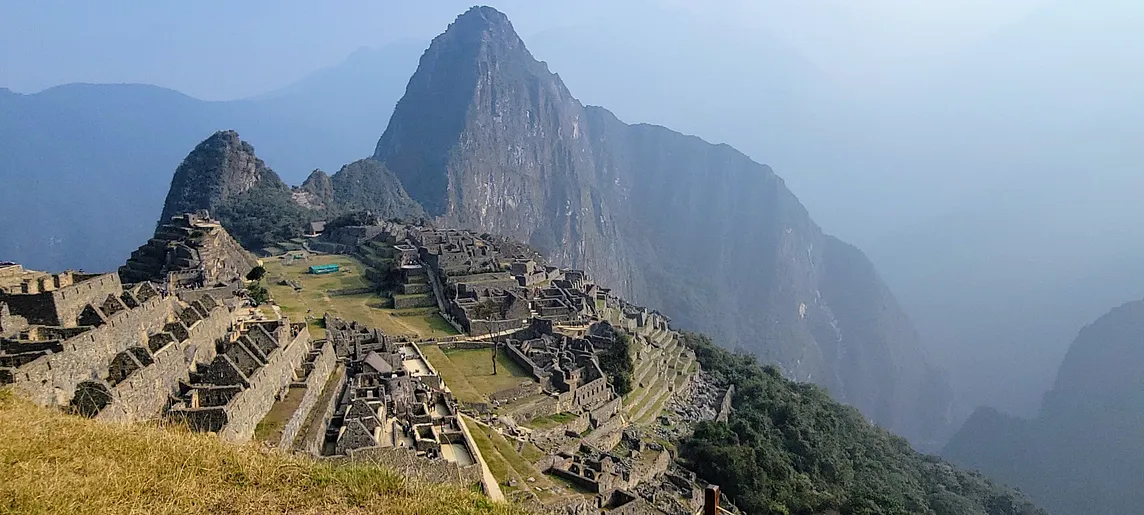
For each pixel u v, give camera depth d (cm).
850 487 8606
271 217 17475
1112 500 15150
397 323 8575
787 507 7025
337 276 11625
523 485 4191
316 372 4578
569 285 12394
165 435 2227
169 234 9956
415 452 3466
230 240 10662
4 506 1541
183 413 3064
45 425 2114
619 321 11200
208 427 3042
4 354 2770
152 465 1930
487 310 8969
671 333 13675
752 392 11225
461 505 2067
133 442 2089
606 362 8056
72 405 2755
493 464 4344
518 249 16800
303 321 6656
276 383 3975
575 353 7806
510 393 6291
